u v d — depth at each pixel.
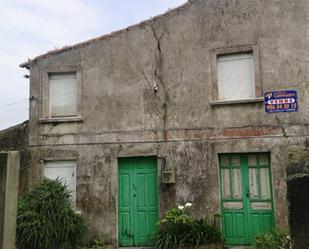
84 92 11.59
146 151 10.86
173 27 11.16
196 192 10.33
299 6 10.30
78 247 10.34
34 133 11.72
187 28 11.05
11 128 11.92
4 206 4.71
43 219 9.86
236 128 10.31
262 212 10.00
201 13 10.98
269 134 10.05
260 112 10.20
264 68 10.29
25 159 11.63
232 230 10.11
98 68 11.60
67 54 11.86
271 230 9.55
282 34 10.30
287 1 10.38
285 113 10.01
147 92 11.13
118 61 11.49
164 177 10.45
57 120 11.59
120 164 11.17
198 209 10.23
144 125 11.01
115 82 11.42
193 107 10.71
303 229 3.78
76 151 11.37
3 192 4.74
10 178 4.80
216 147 10.38
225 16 10.77
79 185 11.17
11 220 4.77
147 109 11.05
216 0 10.91
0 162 4.81
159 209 10.49
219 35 10.75
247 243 9.94
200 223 9.77
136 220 10.81
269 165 10.14
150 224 10.70
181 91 10.86
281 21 10.35
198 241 9.24
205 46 10.84
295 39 10.20
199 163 10.44
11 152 4.86
